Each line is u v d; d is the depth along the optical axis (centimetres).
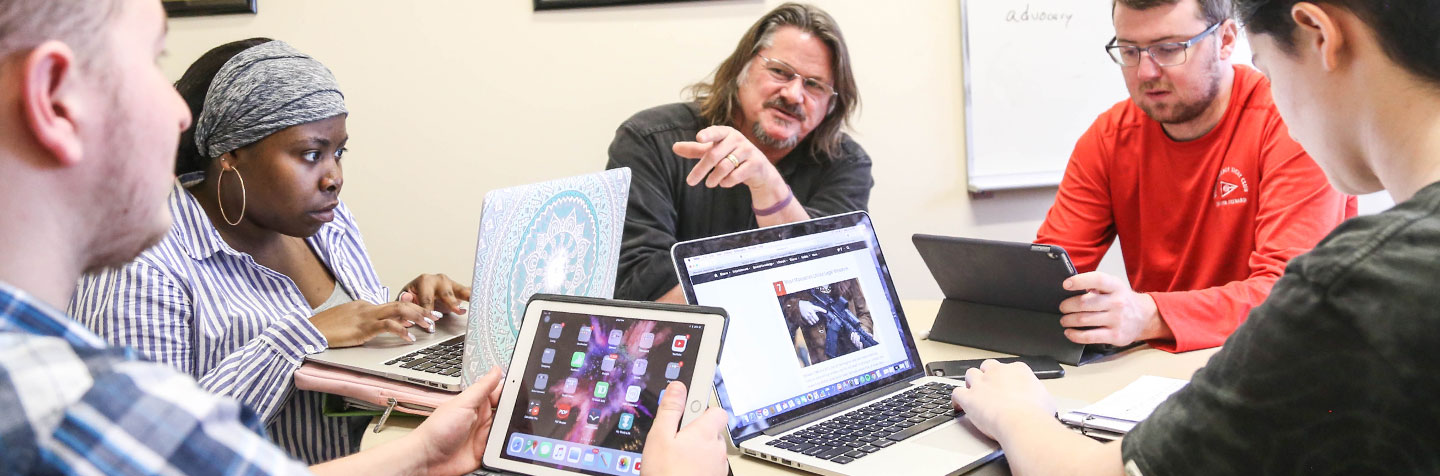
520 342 102
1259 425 69
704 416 87
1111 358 145
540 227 122
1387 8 68
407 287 161
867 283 131
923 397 123
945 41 277
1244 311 150
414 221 270
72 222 51
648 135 205
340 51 262
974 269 151
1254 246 182
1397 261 65
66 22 48
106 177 51
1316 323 67
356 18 261
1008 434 97
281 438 138
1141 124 196
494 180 269
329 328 134
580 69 266
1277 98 82
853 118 278
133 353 49
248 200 141
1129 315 142
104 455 42
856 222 134
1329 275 67
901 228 285
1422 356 63
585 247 131
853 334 126
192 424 45
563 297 103
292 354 129
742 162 167
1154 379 125
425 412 116
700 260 116
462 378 115
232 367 126
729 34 267
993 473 100
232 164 139
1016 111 281
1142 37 177
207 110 137
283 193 139
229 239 149
